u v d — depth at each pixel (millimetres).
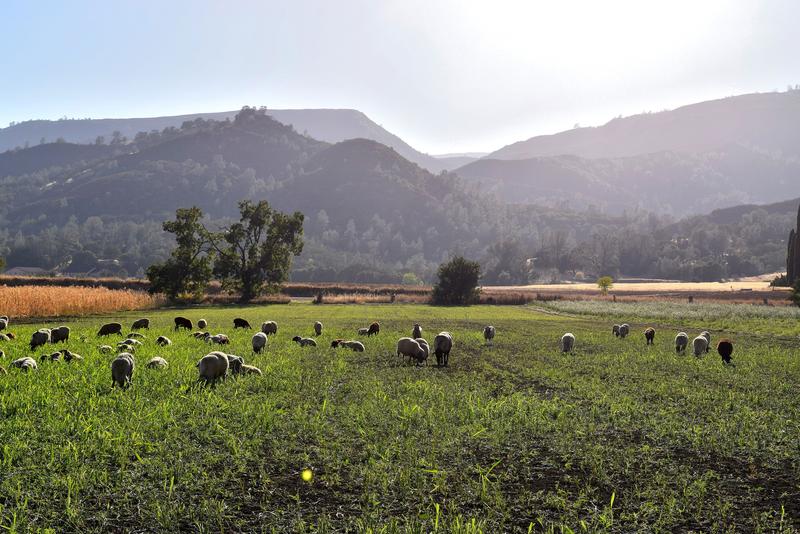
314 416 12125
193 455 9523
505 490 8570
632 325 45250
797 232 108750
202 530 7027
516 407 13469
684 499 8125
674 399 15016
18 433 10055
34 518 7152
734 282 172625
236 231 72250
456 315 53781
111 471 8742
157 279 65250
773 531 7281
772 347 28250
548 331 36281
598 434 11562
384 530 6922
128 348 19484
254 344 21672
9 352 18531
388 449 9914
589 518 7574
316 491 8344
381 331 33219
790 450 10578
